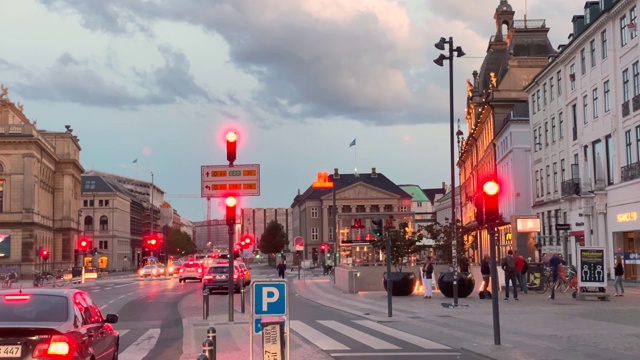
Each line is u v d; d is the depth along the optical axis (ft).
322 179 142.51
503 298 96.89
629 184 126.41
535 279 107.76
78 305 33.55
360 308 88.63
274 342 33.76
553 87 175.63
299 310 88.69
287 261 454.40
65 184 362.33
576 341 50.88
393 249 117.50
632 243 128.67
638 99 122.01
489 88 252.83
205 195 68.13
